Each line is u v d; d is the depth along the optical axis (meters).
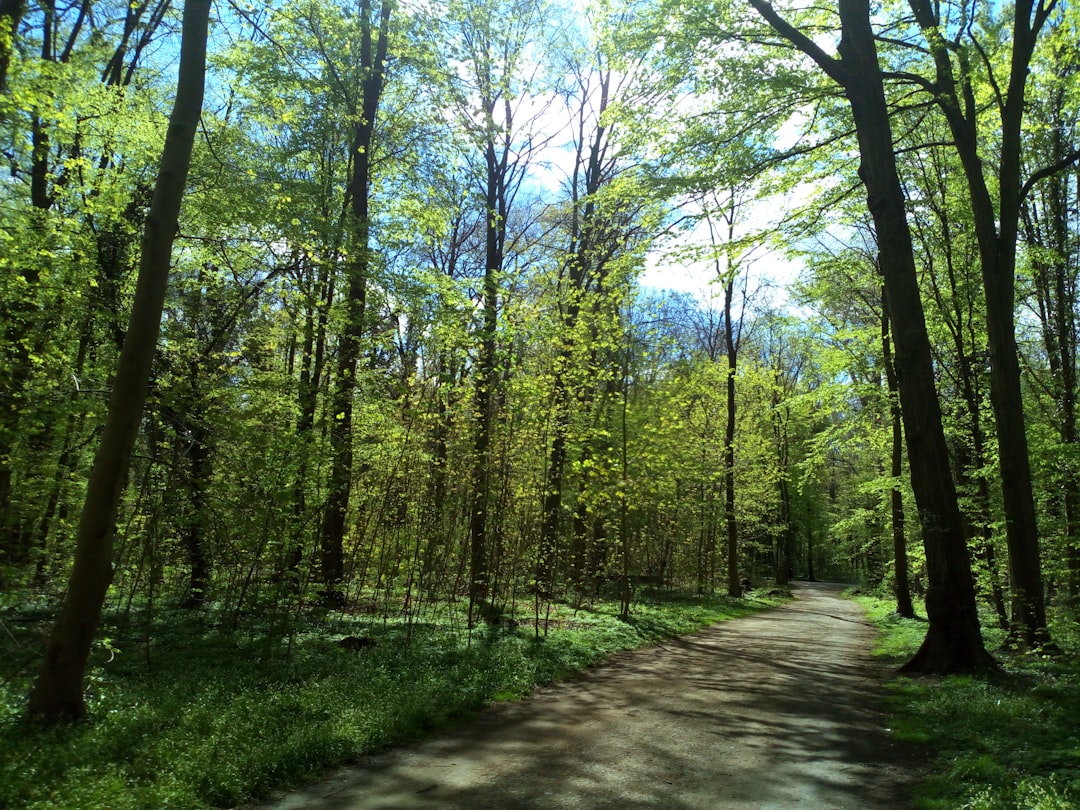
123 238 10.79
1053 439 13.66
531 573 13.91
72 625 5.50
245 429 9.19
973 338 15.55
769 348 36.78
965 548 9.16
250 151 12.77
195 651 8.59
